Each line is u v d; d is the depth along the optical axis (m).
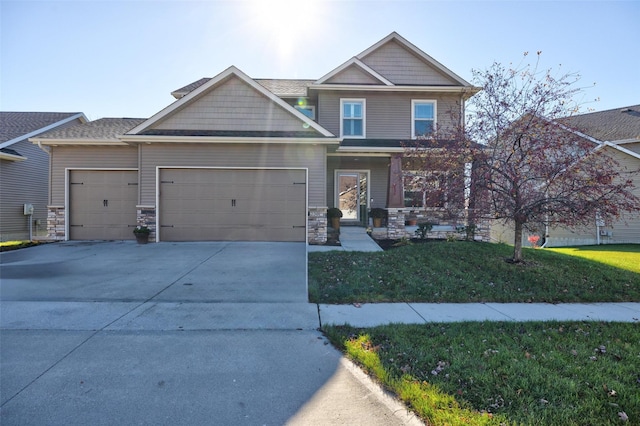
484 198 7.85
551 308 5.44
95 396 2.90
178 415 2.67
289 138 10.80
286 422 2.60
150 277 6.81
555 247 15.34
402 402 2.86
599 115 19.47
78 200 12.25
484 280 6.79
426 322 4.70
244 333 4.29
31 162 15.62
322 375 3.31
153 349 3.81
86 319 4.65
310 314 4.97
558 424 2.52
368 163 14.75
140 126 11.02
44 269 7.47
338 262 8.07
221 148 11.09
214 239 11.12
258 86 11.35
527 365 3.39
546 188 7.32
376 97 14.15
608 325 4.67
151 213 11.03
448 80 14.48
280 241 11.14
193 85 15.52
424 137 10.62
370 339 4.04
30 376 3.21
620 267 8.05
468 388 2.99
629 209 6.82
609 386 3.03
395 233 12.16
